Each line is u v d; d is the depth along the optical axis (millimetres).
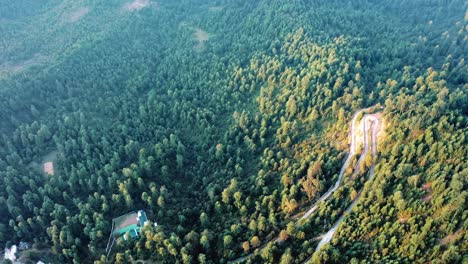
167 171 163875
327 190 137500
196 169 169875
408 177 118250
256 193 144875
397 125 138625
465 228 96500
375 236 110125
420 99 145875
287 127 162875
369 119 151375
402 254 101562
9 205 147375
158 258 129125
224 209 144875
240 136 172125
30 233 144375
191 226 142625
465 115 136375
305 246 116938
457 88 151125
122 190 149500
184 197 156125
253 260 120938
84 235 141250
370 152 141125
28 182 158750
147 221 139000
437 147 121375
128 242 134375
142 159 161875
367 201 118438
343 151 146750
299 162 149375
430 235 100562
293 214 133500
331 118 161625
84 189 160125
